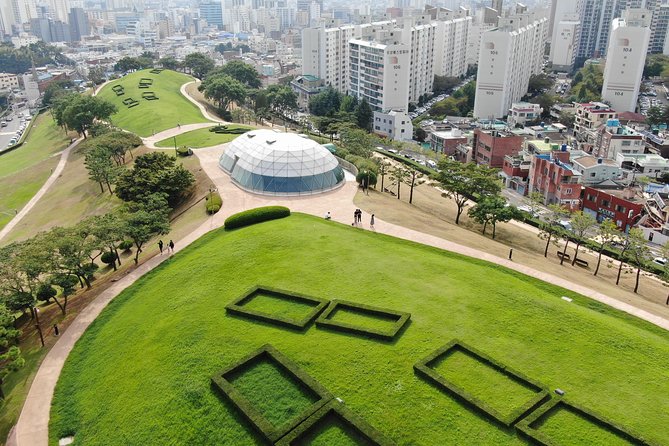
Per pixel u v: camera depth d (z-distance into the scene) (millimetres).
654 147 165875
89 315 59094
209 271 61469
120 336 53281
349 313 51719
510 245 87250
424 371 42969
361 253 65125
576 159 134375
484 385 42625
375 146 156625
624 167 144000
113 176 105500
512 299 55531
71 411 45750
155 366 46406
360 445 37125
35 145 181875
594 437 38375
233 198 89250
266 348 45969
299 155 93062
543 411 40031
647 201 114125
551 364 46094
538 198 101375
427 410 39938
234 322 50906
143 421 41219
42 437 43344
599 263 80875
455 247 72000
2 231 106500
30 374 50812
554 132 171625
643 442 37688
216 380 42500
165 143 135625
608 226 80125
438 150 175250
